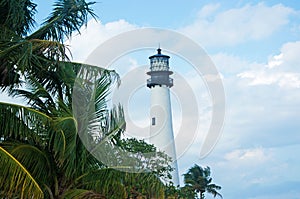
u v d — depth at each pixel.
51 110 14.48
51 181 13.77
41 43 13.16
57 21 14.87
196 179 51.03
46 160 13.53
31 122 12.90
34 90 14.93
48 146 13.55
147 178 14.94
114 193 14.27
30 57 12.73
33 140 13.45
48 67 14.66
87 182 14.17
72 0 14.91
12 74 14.48
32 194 12.28
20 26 15.31
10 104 12.77
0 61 13.48
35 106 14.91
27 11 15.62
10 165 12.20
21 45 12.87
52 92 15.41
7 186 12.22
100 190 14.15
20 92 15.12
